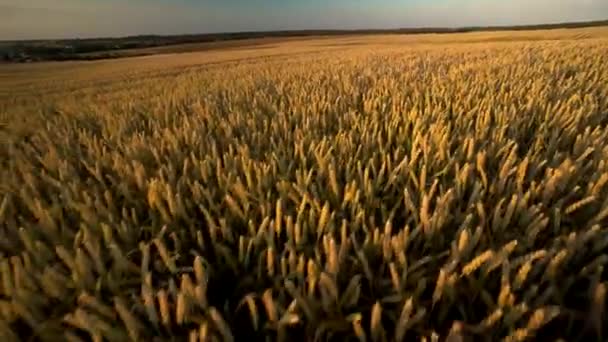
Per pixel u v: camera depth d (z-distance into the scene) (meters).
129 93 10.72
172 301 1.61
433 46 27.80
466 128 3.58
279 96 6.80
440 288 1.37
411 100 5.38
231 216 2.17
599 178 2.12
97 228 2.05
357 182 2.47
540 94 4.79
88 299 1.36
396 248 1.53
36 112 8.85
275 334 1.52
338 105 5.40
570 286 1.60
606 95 4.97
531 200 2.07
